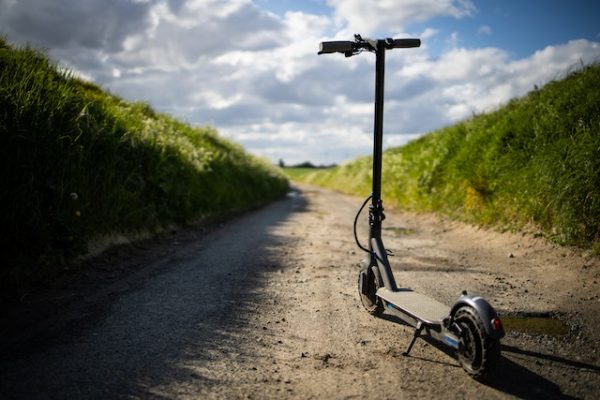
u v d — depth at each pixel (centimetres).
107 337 340
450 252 707
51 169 503
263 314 409
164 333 354
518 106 1027
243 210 1388
